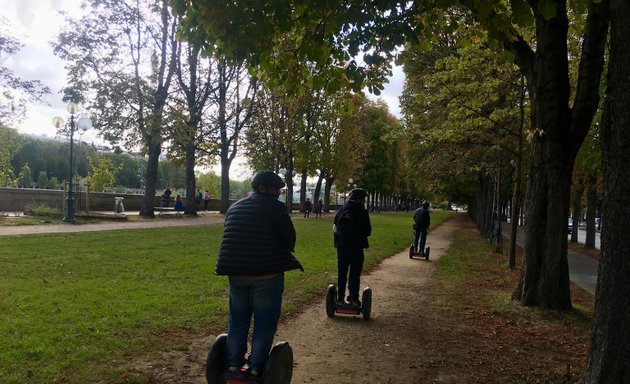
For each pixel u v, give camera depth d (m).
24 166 76.12
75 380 4.63
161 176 95.25
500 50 6.22
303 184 53.00
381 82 7.85
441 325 7.58
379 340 6.67
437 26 7.69
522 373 5.53
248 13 5.88
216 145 37.62
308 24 6.90
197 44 6.39
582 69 8.29
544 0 4.77
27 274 9.25
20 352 5.16
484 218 30.66
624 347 3.75
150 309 7.30
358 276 7.75
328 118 44.97
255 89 36.88
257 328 4.15
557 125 8.52
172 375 4.98
